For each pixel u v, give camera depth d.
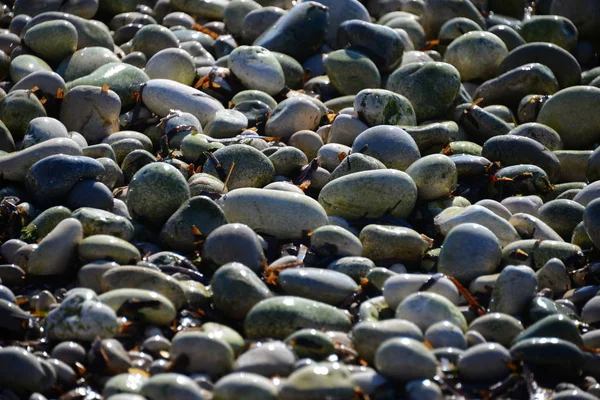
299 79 14.01
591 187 10.56
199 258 9.05
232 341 7.43
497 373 7.29
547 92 13.72
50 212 9.36
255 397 6.59
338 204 9.98
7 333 7.79
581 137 12.79
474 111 12.59
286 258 8.92
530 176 10.97
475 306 8.37
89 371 7.32
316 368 6.77
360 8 15.41
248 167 10.55
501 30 15.54
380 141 10.97
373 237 9.23
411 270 9.32
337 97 13.73
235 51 13.36
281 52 14.30
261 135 12.16
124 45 14.83
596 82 14.01
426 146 11.62
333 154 11.09
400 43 14.17
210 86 13.13
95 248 8.59
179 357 7.15
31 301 8.25
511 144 11.55
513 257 9.18
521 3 17.61
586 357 7.64
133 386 6.91
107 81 12.52
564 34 15.91
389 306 8.29
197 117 12.24
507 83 13.67
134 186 9.66
